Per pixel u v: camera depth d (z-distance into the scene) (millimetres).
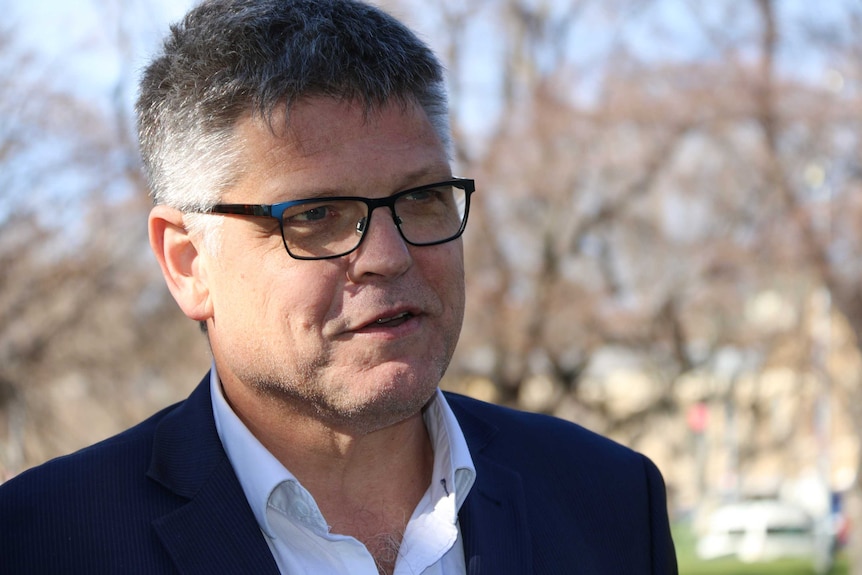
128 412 23906
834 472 33469
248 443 3285
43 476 3223
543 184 21844
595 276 22656
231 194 3184
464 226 3385
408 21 3639
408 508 3518
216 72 3203
